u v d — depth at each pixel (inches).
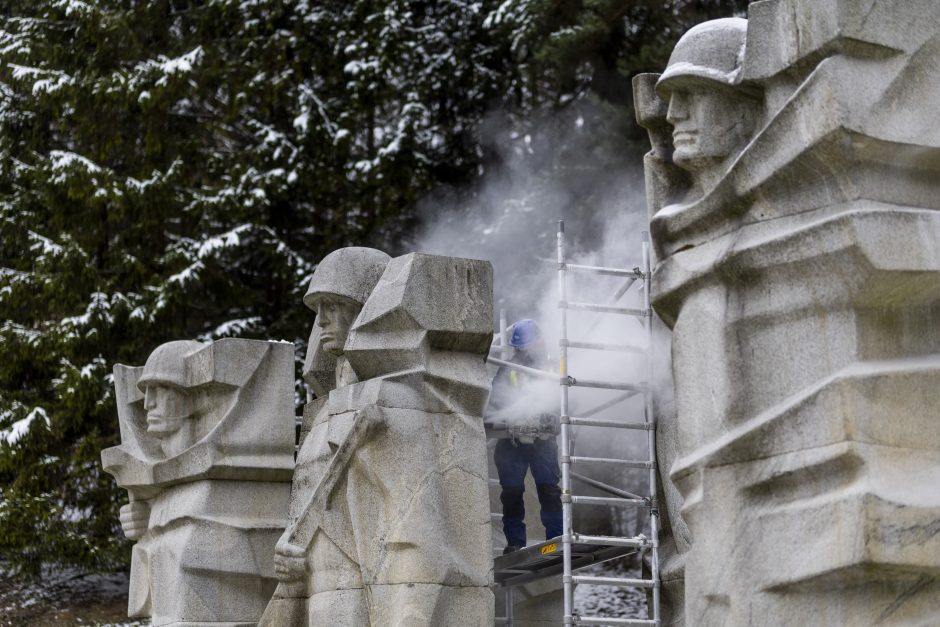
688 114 328.5
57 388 801.6
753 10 313.1
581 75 814.5
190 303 848.9
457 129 936.9
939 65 295.1
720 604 300.0
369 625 376.5
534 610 491.5
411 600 367.6
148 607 489.1
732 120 322.7
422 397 384.2
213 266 854.5
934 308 295.6
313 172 893.2
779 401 299.1
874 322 290.8
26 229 859.4
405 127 884.0
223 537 465.4
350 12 922.7
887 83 290.5
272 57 916.0
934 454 285.0
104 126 882.1
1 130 879.1
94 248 862.5
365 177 887.7
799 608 286.7
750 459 299.9
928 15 294.7
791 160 295.9
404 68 924.0
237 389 477.1
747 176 306.7
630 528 816.3
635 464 391.9
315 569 395.2
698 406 312.3
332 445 395.5
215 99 924.0
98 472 810.8
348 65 895.1
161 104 866.8
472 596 374.3
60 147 909.2
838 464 282.8
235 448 472.1
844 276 288.5
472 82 922.7
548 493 444.5
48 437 805.2
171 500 484.1
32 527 786.8
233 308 877.2
